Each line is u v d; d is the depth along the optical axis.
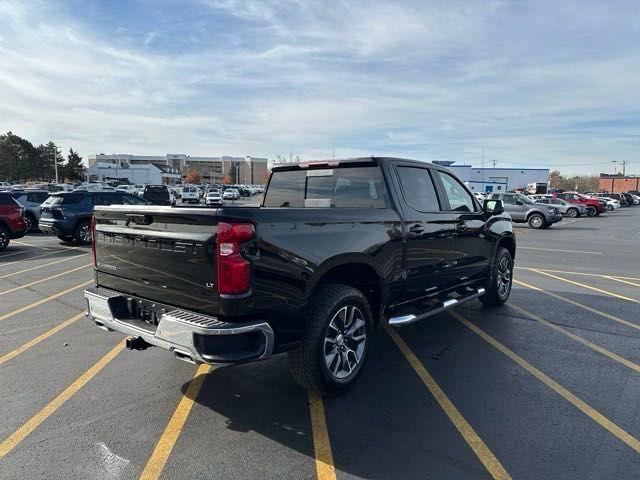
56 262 10.60
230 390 3.91
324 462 2.89
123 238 3.74
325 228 3.56
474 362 4.55
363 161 4.50
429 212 4.82
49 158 99.88
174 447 3.04
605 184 94.56
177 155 166.00
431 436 3.19
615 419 3.42
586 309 6.63
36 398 3.73
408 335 5.40
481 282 6.09
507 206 23.73
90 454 2.96
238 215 3.00
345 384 3.75
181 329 3.06
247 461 2.90
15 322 5.79
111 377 4.14
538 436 3.18
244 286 3.00
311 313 3.49
